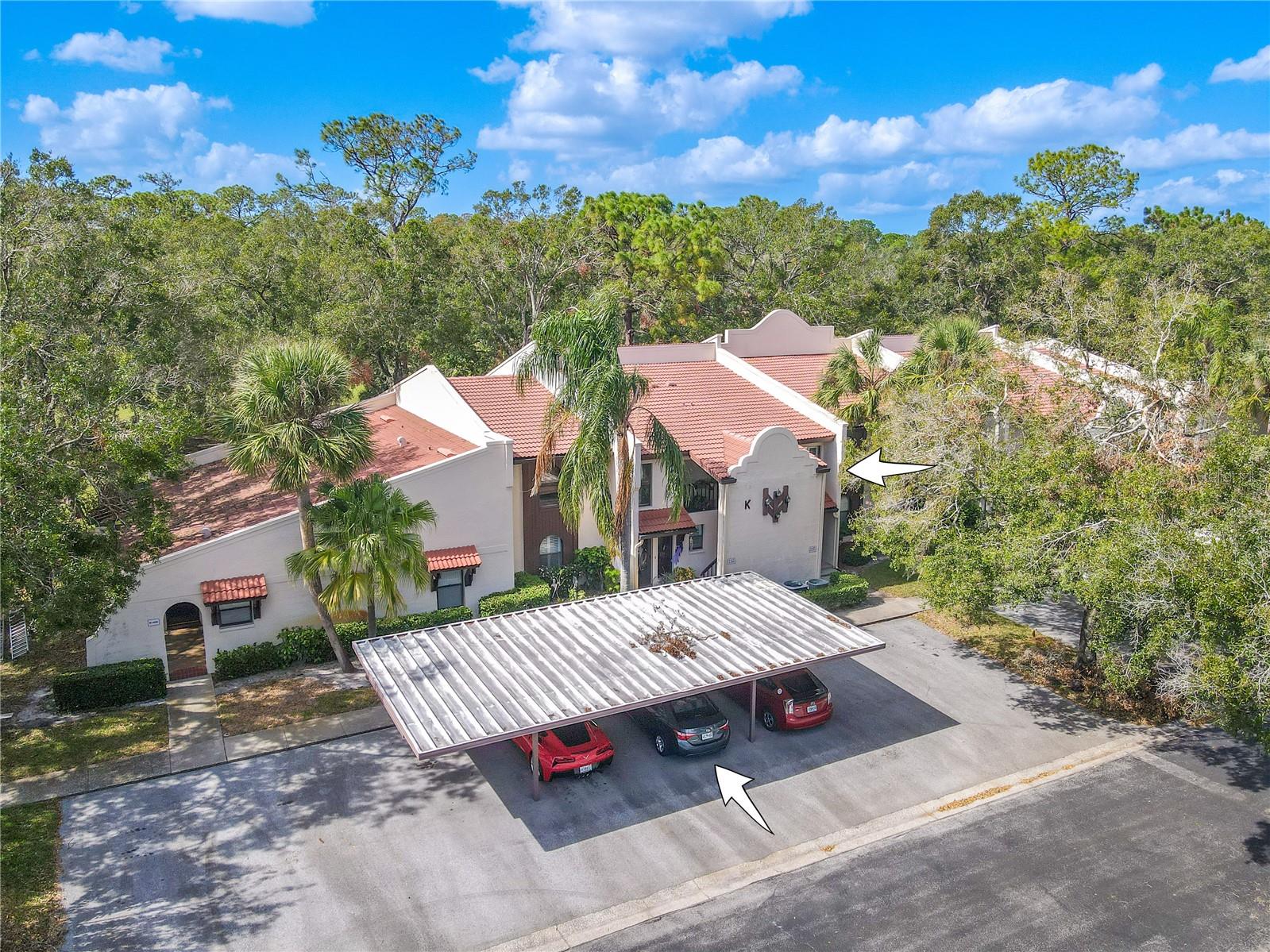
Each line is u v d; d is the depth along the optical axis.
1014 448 25.36
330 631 25.31
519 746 21.95
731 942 15.70
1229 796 20.48
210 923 15.80
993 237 65.38
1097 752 22.45
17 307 28.45
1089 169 73.19
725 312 68.75
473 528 28.89
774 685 23.41
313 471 26.02
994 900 16.88
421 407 36.94
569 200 68.56
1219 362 25.55
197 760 21.09
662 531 31.45
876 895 17.02
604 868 17.67
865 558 36.97
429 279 54.56
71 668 25.86
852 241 86.50
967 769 21.64
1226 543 17.38
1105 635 19.88
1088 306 27.28
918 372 31.88
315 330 49.19
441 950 15.38
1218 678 16.36
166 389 34.16
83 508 21.42
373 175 67.25
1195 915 16.50
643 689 20.30
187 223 59.81
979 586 23.09
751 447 31.61
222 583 25.34
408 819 19.12
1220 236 58.56
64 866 17.20
